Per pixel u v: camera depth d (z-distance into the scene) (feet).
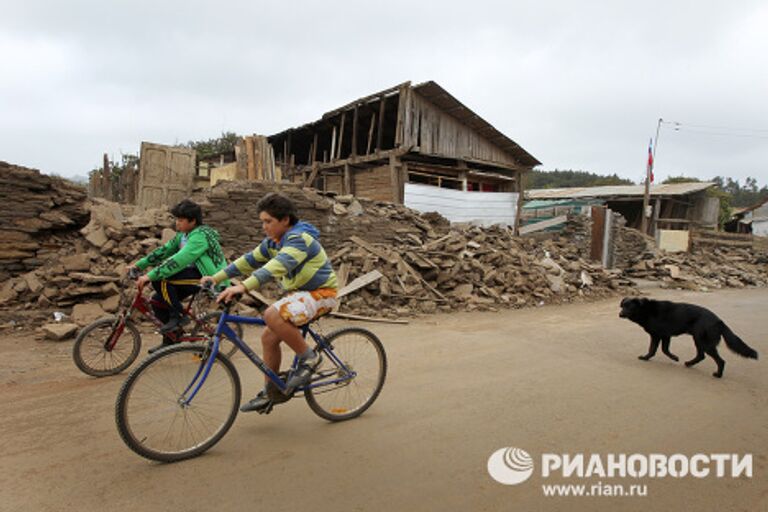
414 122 55.31
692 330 18.01
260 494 8.93
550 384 15.88
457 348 20.59
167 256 16.44
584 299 38.34
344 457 10.44
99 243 25.17
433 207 57.88
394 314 27.86
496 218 64.34
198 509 8.39
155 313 15.99
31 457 10.21
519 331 24.67
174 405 10.25
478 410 13.39
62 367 16.65
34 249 24.97
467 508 8.66
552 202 99.66
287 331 10.74
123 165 56.90
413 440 11.39
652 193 95.30
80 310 22.33
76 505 8.45
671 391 15.53
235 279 26.53
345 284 29.12
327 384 12.11
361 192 60.29
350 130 68.39
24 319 21.56
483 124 60.90
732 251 87.81
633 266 63.87
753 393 15.65
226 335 10.91
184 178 37.52
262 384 15.03
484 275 35.42
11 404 13.28
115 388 14.70
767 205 123.34
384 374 13.56
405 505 8.69
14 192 24.36
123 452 10.50
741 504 8.99
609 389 15.52
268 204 10.86
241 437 11.37
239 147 42.19
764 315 33.50
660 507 8.84
